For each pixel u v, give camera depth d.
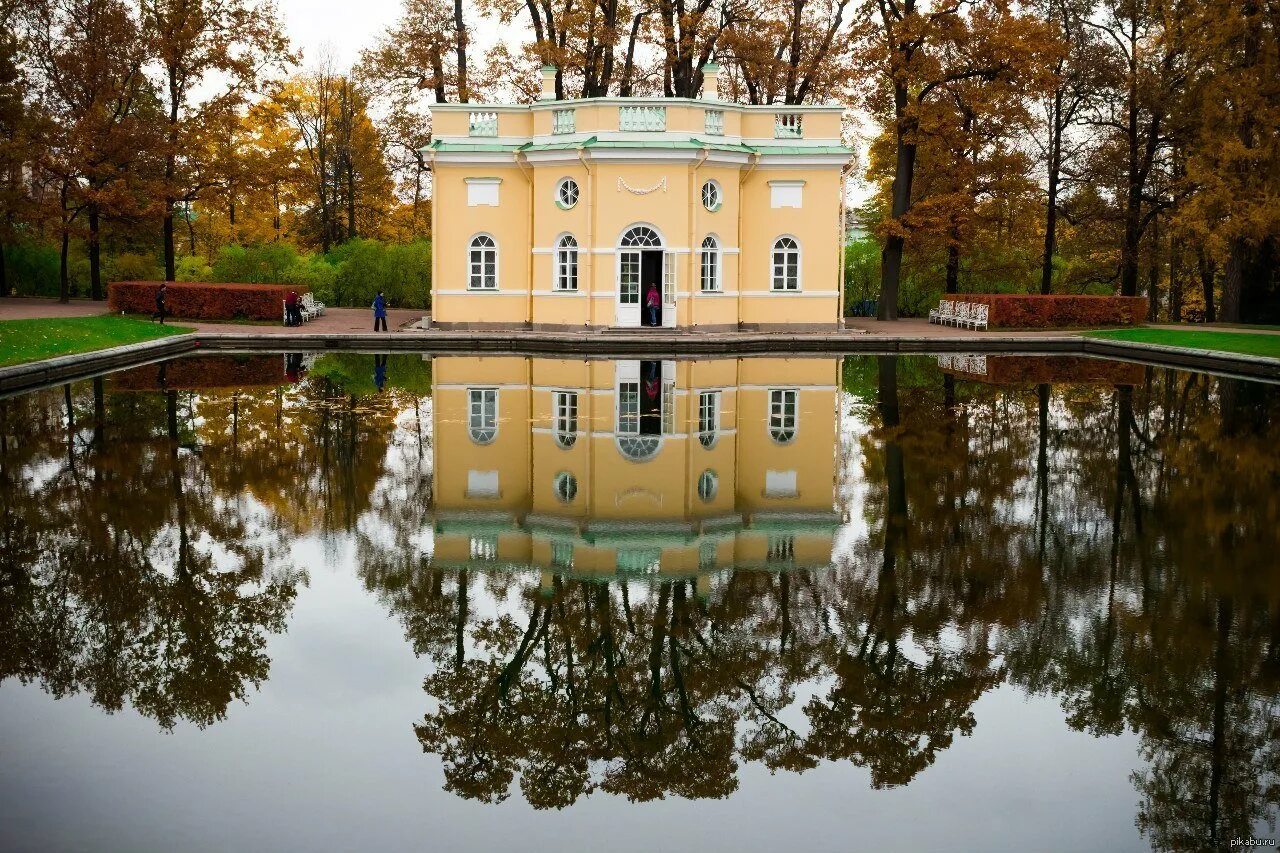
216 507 12.54
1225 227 35.03
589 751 6.94
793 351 31.66
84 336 27.78
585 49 41.06
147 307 35.97
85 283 47.06
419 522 11.98
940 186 40.75
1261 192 35.22
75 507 12.39
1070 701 7.53
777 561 10.57
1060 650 8.31
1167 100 39.03
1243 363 27.16
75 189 39.81
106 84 40.22
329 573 10.18
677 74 41.69
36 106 41.12
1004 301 37.22
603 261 33.41
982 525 11.91
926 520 12.11
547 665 8.17
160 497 12.95
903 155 39.34
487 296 35.38
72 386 22.33
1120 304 37.72
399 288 45.25
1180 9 37.16
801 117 35.41
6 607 9.15
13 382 22.23
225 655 8.29
